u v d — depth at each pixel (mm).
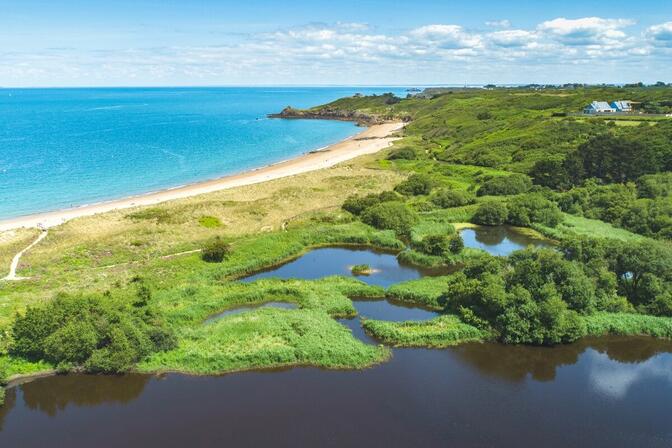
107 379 40750
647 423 36906
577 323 46844
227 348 44031
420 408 37750
